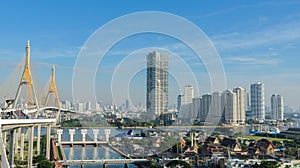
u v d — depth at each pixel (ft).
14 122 158.51
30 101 248.11
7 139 280.10
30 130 216.74
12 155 183.11
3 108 185.68
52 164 231.71
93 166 254.27
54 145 335.67
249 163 238.07
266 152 323.78
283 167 245.04
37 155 257.75
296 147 360.48
